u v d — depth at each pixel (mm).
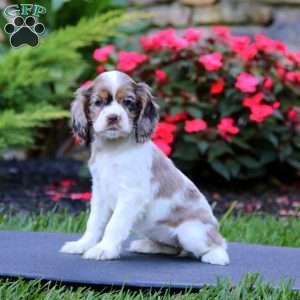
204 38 8258
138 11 10594
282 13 10531
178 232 4289
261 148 7676
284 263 4418
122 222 4219
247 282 3801
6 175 8211
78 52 8570
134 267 4121
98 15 8414
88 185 7750
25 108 7652
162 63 7559
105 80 4246
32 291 3744
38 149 9641
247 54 7547
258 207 7012
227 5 10562
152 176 4254
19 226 5641
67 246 4445
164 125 6969
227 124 7129
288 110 7695
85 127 4336
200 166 7793
